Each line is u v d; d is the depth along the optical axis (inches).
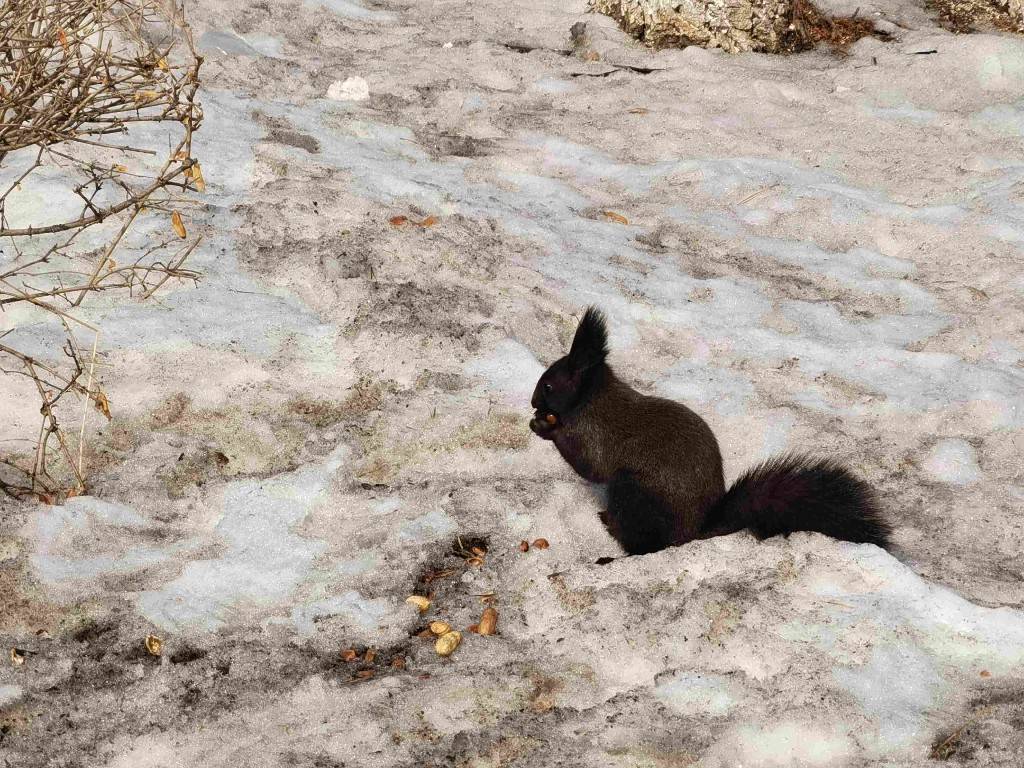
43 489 100.6
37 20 104.0
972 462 105.3
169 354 108.0
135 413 104.7
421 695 92.0
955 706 91.5
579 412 99.9
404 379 108.5
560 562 98.7
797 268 122.0
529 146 135.1
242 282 113.9
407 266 116.4
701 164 132.2
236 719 91.4
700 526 98.8
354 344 110.2
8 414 103.8
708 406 108.9
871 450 106.2
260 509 100.4
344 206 120.9
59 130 104.0
